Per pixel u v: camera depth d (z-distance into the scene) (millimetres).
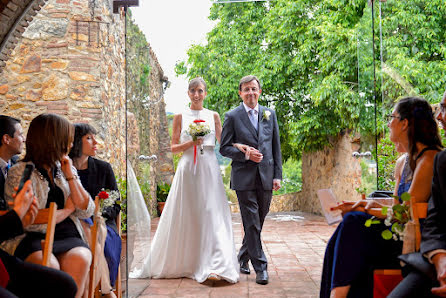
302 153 13711
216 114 4738
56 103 5816
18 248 2359
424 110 2271
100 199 2863
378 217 2354
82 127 3307
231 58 11680
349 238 2381
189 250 4336
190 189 4371
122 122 7336
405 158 2574
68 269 2396
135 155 3785
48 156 2539
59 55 5855
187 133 4520
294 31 10859
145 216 3924
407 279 1892
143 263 3814
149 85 4352
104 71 6039
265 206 4309
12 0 4129
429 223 1887
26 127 5781
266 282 4008
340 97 9656
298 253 5625
